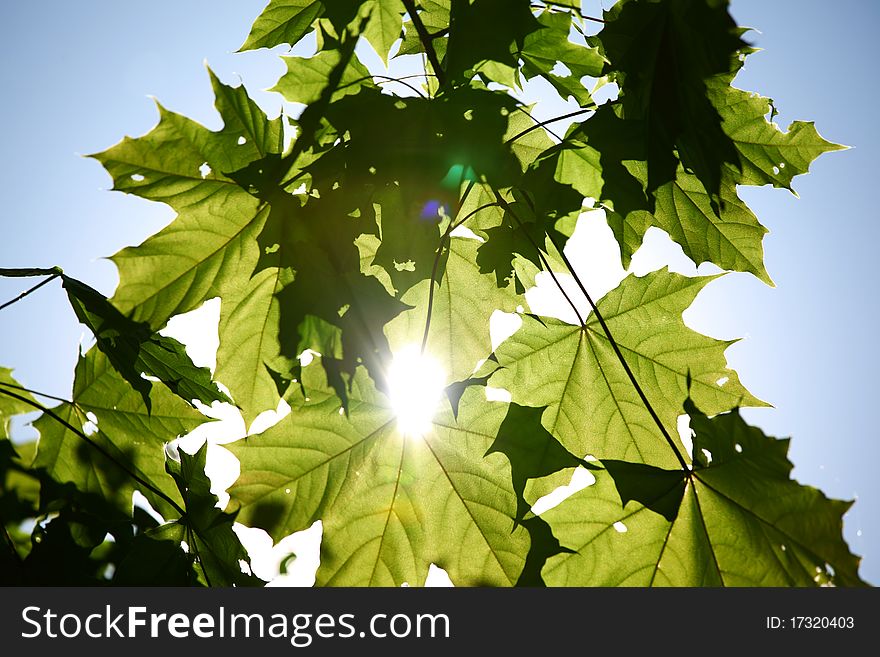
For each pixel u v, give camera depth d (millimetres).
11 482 1217
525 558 1042
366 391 1079
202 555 1118
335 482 1088
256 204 1047
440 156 1058
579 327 1196
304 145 1038
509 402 1078
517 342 1181
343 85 1046
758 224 1192
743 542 1018
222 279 1063
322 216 1047
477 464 1083
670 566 1040
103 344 1131
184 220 1023
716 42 1036
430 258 1116
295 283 1031
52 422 1214
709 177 1124
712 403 1176
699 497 1051
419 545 1090
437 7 1205
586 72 1135
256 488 1062
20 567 1116
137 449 1221
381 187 1052
